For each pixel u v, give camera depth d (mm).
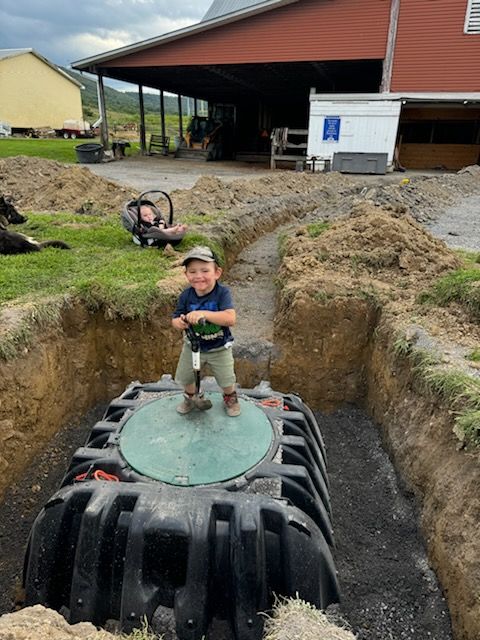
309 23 20625
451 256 6961
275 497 3100
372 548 3889
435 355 4277
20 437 4523
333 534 3908
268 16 20797
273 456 3453
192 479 3191
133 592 2816
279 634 2520
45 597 3078
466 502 3199
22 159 15219
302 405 4438
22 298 5254
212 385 4309
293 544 2916
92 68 23734
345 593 3514
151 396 4242
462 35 19516
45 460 4816
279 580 2953
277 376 6000
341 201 12609
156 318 5723
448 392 3787
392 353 4855
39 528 3121
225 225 9148
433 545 3533
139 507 2949
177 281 6066
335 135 21625
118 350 5832
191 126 29516
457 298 5309
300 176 16453
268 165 25141
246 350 6039
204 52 21969
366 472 4793
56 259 6801
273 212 11703
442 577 3332
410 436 4242
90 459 3482
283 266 7238
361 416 5758
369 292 5801
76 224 9320
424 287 6031
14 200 12820
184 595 2809
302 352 5918
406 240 6918
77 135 45094
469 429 3354
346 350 5852
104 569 2951
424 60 20203
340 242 7176
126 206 7773
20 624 2172
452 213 13039
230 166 24094
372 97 20750
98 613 2938
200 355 3629
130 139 43625
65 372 5320
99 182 12602
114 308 5625
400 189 13594
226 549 2908
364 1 19828
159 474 3242
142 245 7629
